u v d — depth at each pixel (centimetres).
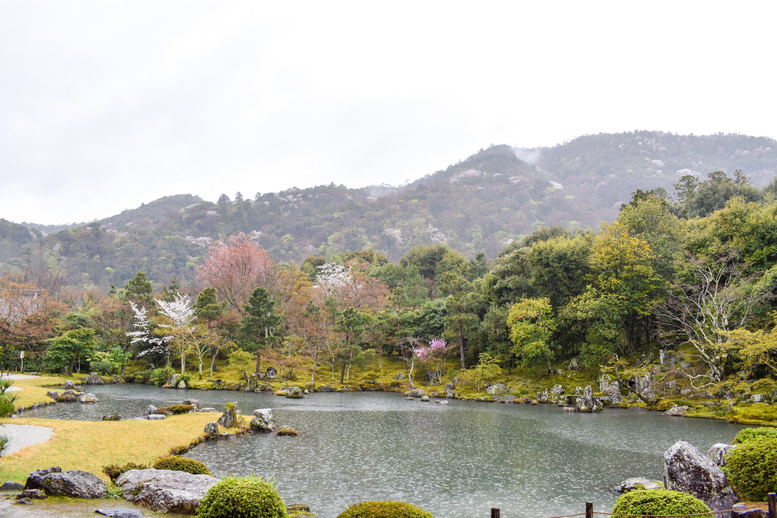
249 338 8544
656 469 2938
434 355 8506
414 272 12638
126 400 5572
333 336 8288
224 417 3962
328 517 2023
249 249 10881
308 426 4341
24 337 7969
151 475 2036
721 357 5519
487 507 2223
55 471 1928
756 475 1725
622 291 6650
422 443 3666
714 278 6294
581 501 2322
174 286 10644
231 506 1412
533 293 8206
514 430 4297
